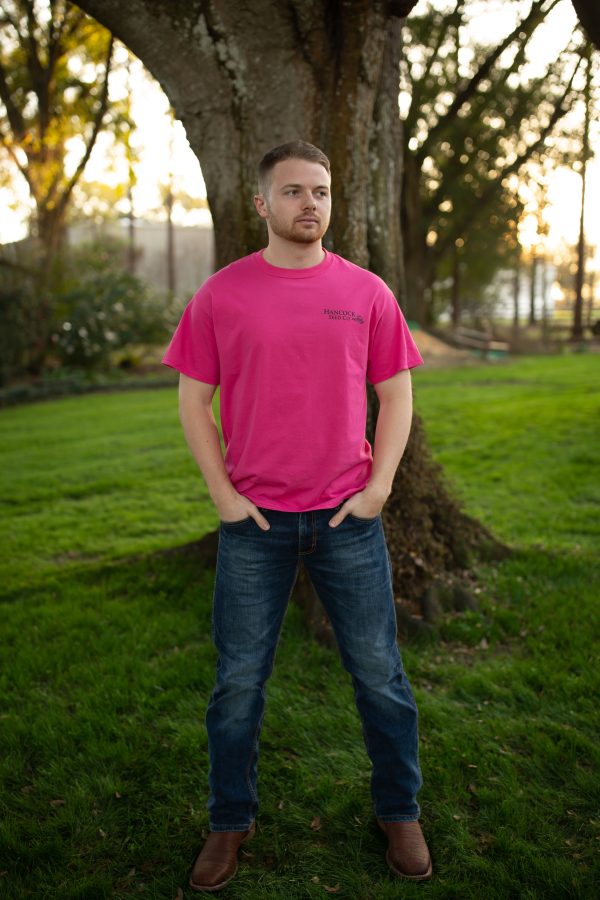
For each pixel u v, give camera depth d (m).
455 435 7.74
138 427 9.38
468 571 3.74
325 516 1.90
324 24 2.97
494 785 2.25
